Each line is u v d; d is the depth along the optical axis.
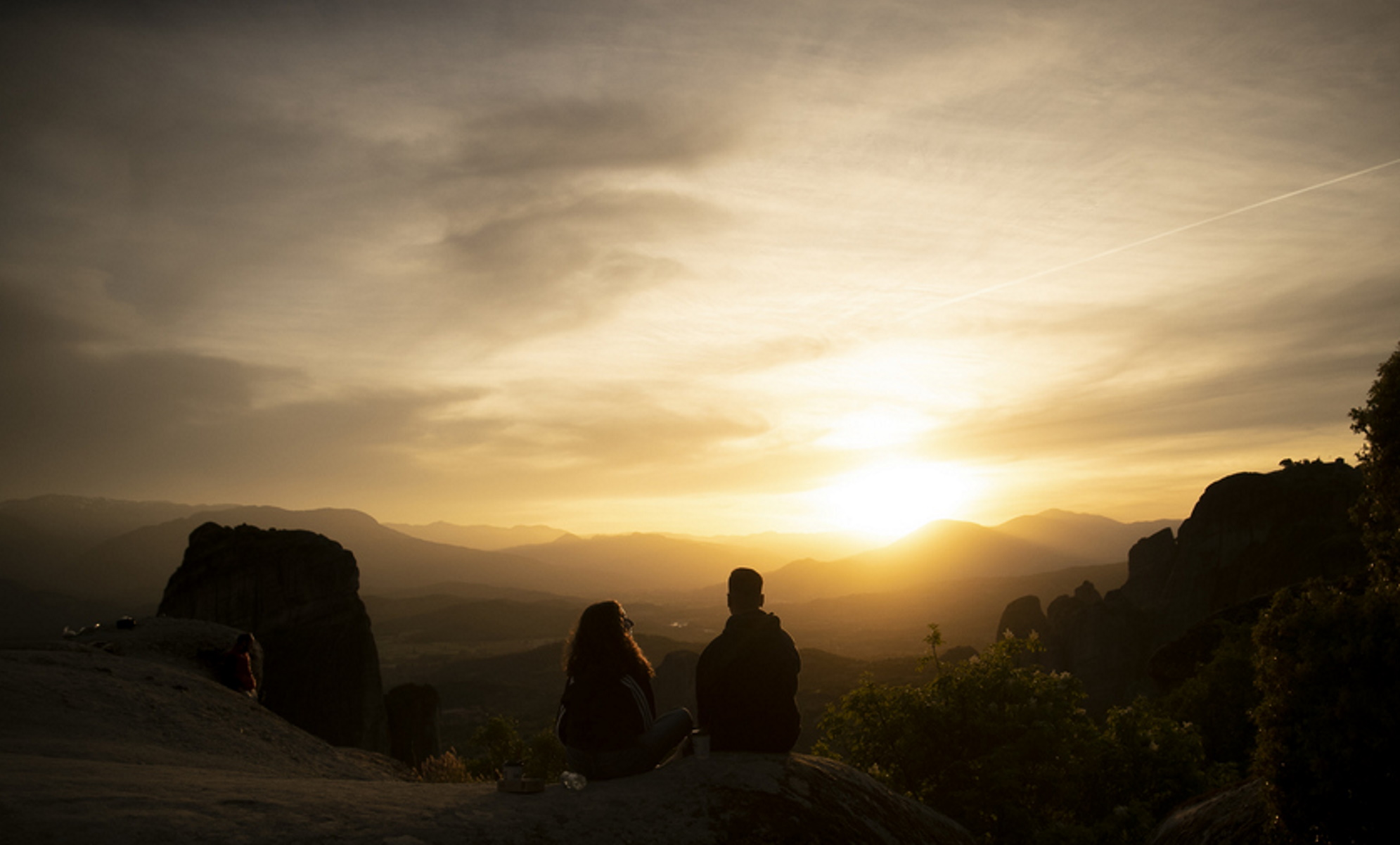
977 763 11.34
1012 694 11.64
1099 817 11.45
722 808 6.02
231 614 76.00
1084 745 11.33
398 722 83.69
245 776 7.79
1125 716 12.26
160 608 75.94
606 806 5.95
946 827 7.80
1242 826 7.26
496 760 37.97
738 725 7.06
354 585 82.81
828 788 6.88
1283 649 6.52
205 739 14.59
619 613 6.87
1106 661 123.31
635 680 6.66
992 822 10.95
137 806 5.01
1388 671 5.73
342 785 6.50
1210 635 30.09
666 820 5.80
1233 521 119.31
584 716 6.53
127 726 13.52
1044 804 11.30
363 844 4.86
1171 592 124.38
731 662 7.08
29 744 10.36
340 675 77.12
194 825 4.79
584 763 6.53
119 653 21.38
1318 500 110.12
